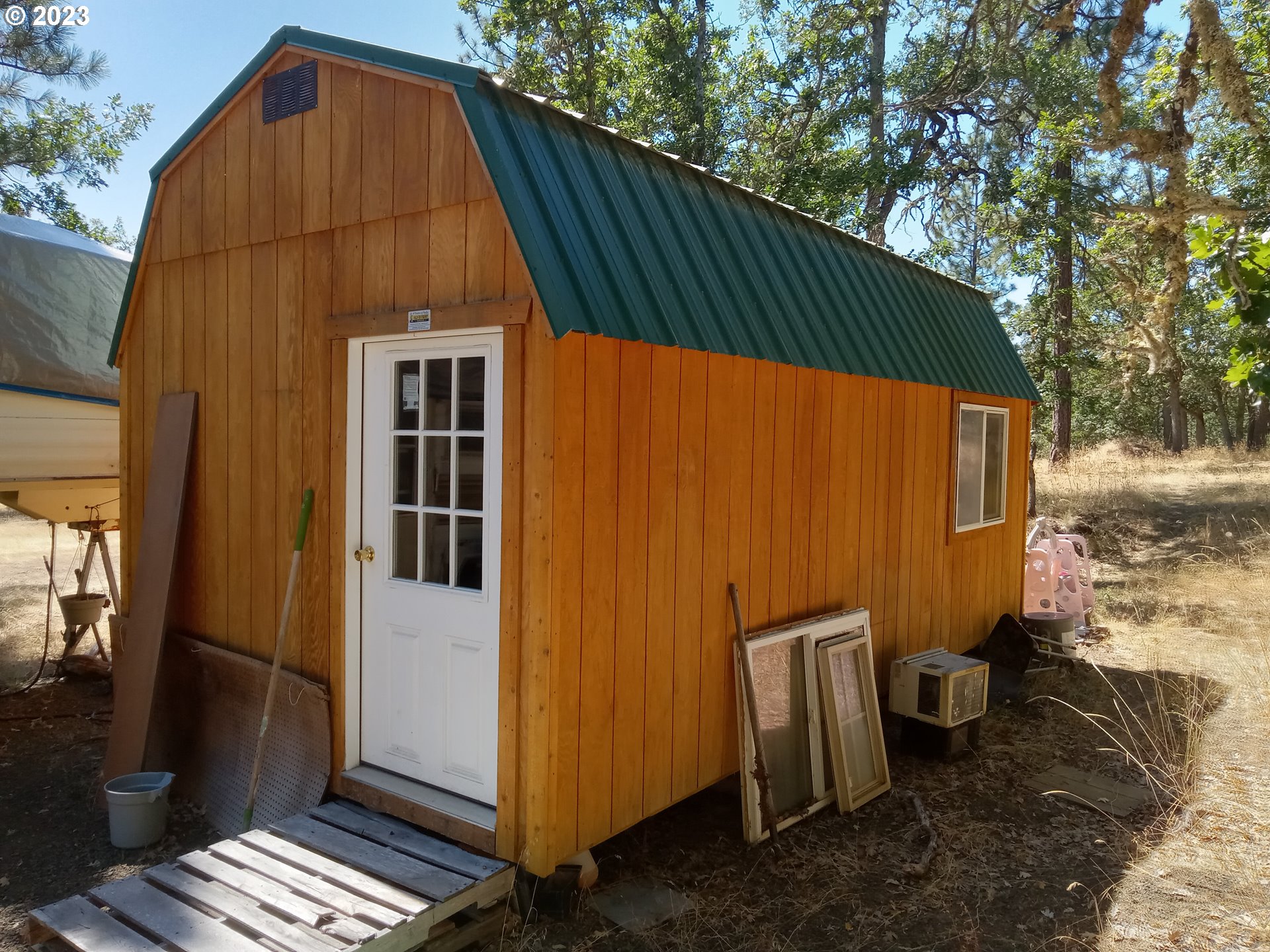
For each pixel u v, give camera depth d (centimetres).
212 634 462
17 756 505
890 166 1538
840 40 1535
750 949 314
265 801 407
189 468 470
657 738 365
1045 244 1300
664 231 382
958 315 679
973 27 1452
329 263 398
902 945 318
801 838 408
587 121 378
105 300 707
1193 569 955
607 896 347
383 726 391
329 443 396
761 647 422
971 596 677
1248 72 703
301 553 402
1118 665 695
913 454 576
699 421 384
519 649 324
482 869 316
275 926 273
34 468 641
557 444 311
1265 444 2391
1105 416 3131
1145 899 345
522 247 300
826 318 478
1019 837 410
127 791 400
